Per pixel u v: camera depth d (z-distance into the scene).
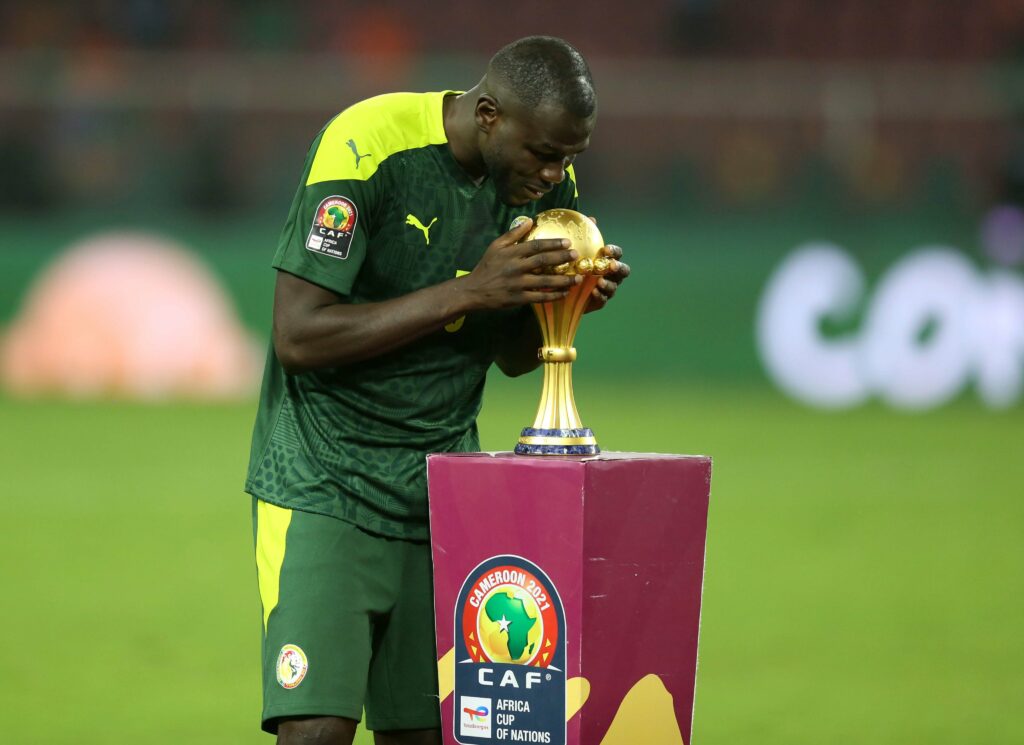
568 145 9.85
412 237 10.60
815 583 24.64
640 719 9.59
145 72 55.25
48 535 28.39
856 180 54.44
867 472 36.78
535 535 9.28
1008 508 32.12
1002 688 18.31
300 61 57.69
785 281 53.00
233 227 54.12
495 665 9.55
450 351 10.84
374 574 10.69
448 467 9.59
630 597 9.40
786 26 66.19
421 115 10.59
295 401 10.88
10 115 54.06
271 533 10.64
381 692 11.16
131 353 52.22
